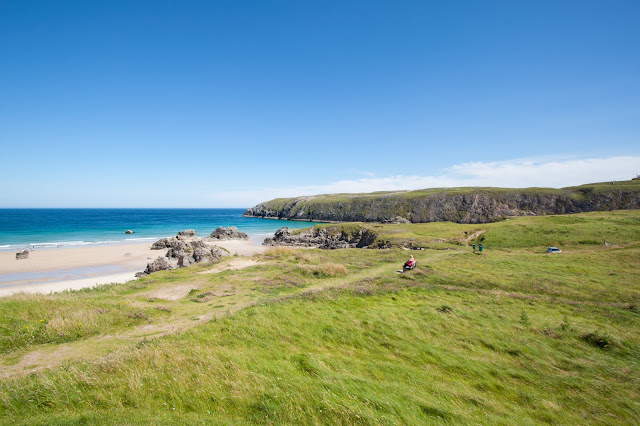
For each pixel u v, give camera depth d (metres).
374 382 9.98
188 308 19.58
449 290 21.94
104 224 145.62
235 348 11.64
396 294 20.81
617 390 10.80
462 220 153.50
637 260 30.75
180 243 55.69
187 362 9.66
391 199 195.62
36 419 6.93
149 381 8.60
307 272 30.42
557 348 13.63
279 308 16.22
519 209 147.62
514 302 19.14
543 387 11.09
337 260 39.31
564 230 52.22
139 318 16.72
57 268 48.66
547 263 32.09
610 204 129.75
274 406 7.79
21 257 55.94
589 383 11.21
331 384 9.09
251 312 15.51
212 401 8.02
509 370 11.97
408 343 13.44
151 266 42.00
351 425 7.29
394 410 8.30
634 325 15.64
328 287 22.92
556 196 145.38
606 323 15.95
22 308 15.78
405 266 30.12
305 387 8.68
